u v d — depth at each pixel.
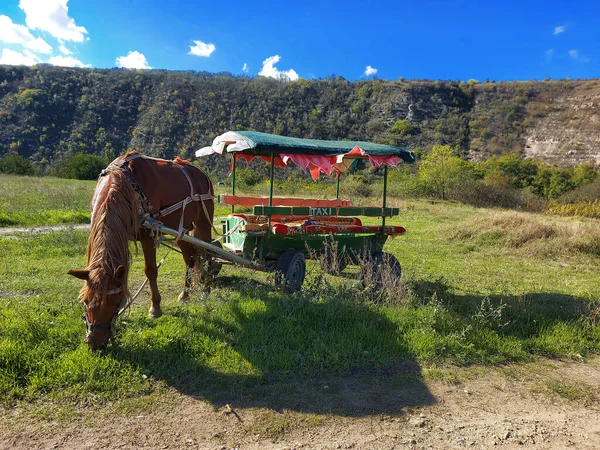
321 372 3.86
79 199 16.55
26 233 9.83
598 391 3.83
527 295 6.35
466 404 3.52
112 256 3.65
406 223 16.28
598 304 5.86
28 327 3.98
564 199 28.28
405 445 2.94
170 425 3.03
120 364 3.64
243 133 5.54
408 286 5.74
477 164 39.59
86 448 2.76
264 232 5.66
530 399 3.66
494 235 11.55
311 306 4.95
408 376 3.87
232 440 2.91
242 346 4.13
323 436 3.00
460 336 4.52
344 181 28.41
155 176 4.77
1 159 40.09
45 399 3.21
